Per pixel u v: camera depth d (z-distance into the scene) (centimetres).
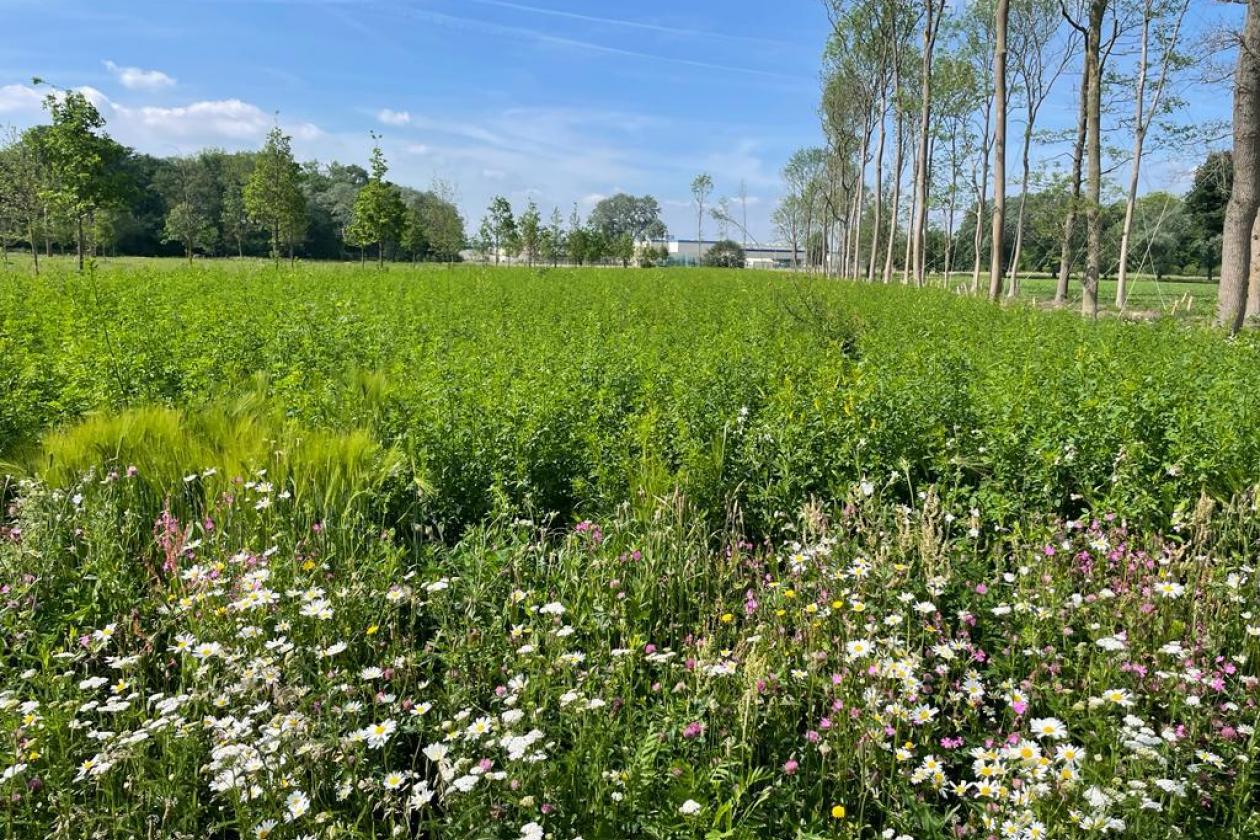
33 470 524
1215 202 4825
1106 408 607
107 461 508
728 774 269
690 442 581
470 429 577
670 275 4188
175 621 371
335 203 8875
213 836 273
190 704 302
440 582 370
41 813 258
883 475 564
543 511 544
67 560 430
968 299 2112
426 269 4094
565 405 674
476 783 258
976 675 324
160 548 438
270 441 532
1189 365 861
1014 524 452
